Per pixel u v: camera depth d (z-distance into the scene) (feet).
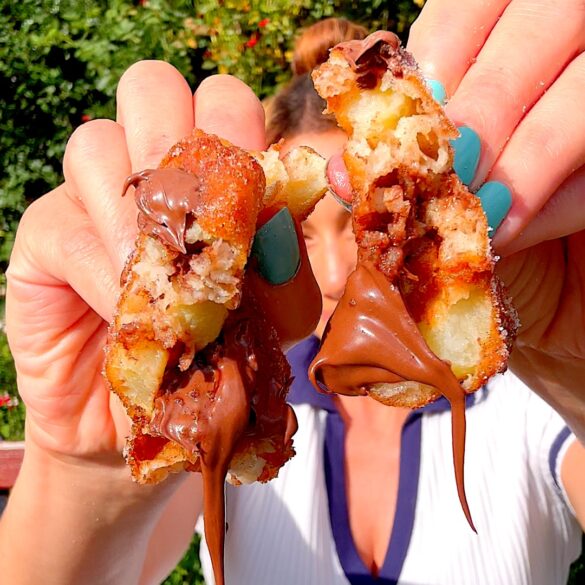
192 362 0.54
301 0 2.56
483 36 0.62
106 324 0.81
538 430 1.13
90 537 0.86
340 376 0.55
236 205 0.51
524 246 0.60
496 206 0.55
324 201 1.13
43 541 0.86
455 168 0.55
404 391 0.55
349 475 1.12
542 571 1.09
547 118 0.56
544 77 0.58
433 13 0.63
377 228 0.55
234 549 1.10
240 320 0.55
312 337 1.19
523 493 1.09
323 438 1.14
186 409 0.53
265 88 2.61
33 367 0.80
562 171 0.56
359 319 0.54
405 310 0.54
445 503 1.08
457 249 0.55
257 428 0.55
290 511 1.09
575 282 0.76
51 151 2.80
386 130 0.55
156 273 0.53
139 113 0.66
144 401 0.55
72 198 0.75
